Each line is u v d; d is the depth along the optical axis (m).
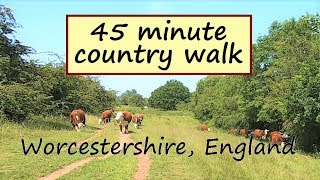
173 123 64.00
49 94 40.97
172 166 17.28
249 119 52.09
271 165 17.48
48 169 15.58
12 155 18.34
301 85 31.45
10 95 31.30
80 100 45.94
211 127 66.50
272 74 42.81
